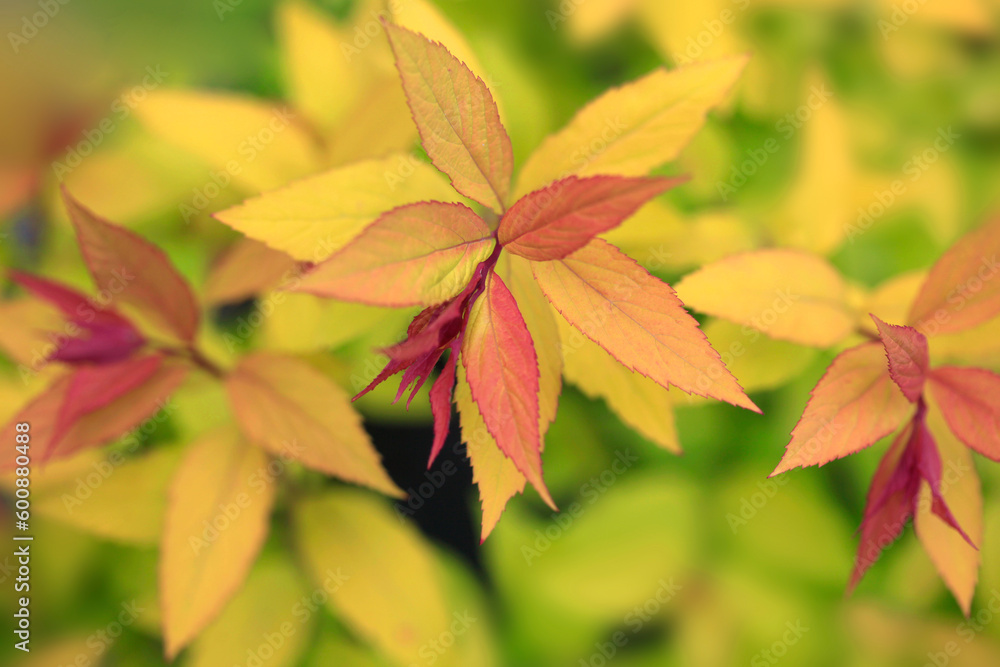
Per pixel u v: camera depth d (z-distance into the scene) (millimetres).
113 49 386
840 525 392
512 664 396
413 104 331
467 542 408
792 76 390
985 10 388
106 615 391
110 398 367
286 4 383
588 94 390
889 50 392
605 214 321
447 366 325
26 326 384
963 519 358
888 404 347
